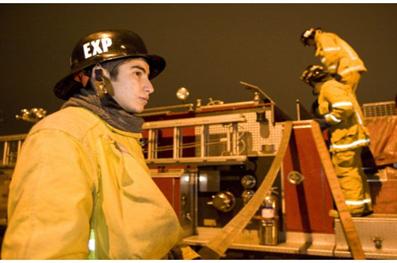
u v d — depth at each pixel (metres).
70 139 0.97
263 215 2.78
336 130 2.91
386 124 3.33
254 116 3.21
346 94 2.91
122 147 1.16
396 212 3.03
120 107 1.27
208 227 3.19
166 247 1.13
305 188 2.86
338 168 2.86
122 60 1.26
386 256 2.36
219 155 3.24
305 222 2.81
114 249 0.98
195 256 1.67
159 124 3.33
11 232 0.79
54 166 0.88
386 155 3.25
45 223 0.79
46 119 1.03
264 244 2.75
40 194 0.82
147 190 1.07
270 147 3.02
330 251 2.50
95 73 1.24
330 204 2.74
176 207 3.08
